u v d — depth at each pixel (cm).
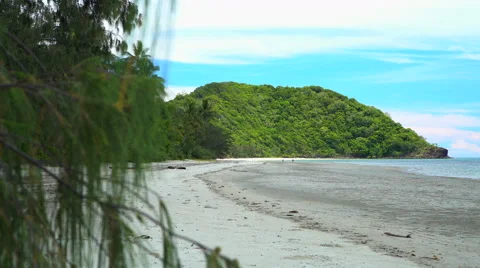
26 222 122
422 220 1206
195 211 1075
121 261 123
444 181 3391
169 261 123
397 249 749
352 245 746
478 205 1628
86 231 126
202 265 498
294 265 556
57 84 116
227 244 668
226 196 1661
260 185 2583
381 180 3450
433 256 711
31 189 123
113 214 119
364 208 1482
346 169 6147
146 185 121
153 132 118
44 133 119
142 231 636
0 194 119
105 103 111
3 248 120
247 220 975
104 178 118
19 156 122
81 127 112
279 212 1227
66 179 121
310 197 1853
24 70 135
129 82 114
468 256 730
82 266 129
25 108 115
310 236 807
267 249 646
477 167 7906
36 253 122
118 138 114
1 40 137
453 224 1138
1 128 118
